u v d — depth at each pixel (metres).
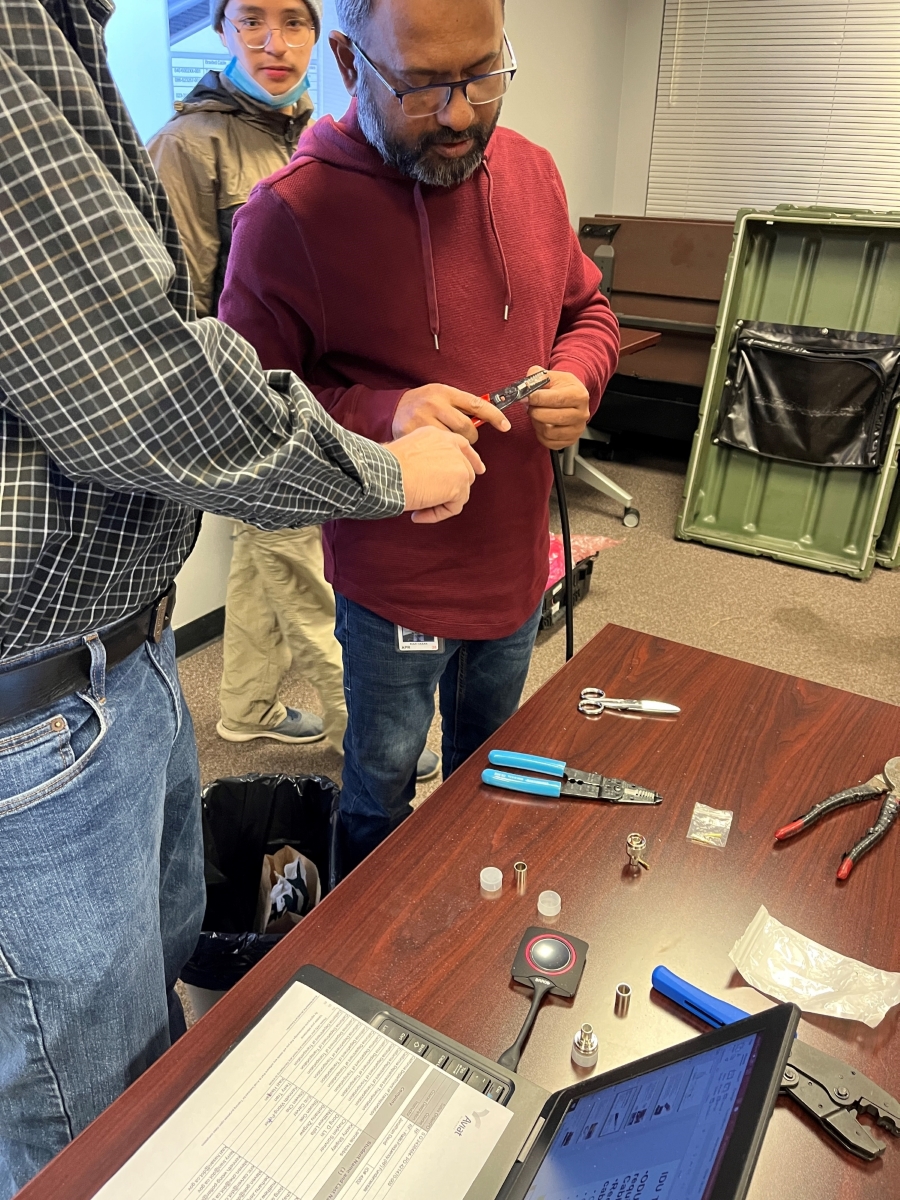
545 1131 0.59
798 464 2.94
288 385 0.66
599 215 3.79
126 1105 0.63
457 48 0.88
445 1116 0.61
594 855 0.85
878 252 2.69
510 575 1.25
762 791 0.93
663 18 3.47
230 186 1.71
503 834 0.87
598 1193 0.50
